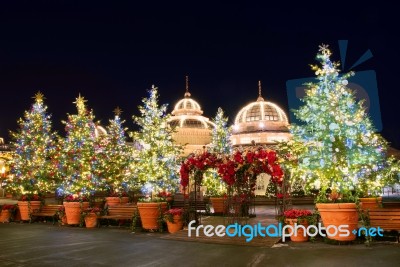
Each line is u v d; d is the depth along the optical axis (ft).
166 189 59.41
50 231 54.08
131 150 89.15
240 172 48.93
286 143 45.65
